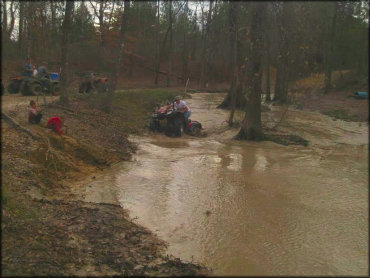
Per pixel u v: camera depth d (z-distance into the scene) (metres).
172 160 9.62
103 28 27.00
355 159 8.31
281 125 15.10
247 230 5.36
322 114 14.57
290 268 4.12
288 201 6.43
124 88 26.78
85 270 4.33
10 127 9.16
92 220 5.74
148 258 4.68
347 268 4.09
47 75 16.91
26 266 4.18
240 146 11.57
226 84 35.75
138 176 8.20
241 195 6.84
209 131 14.22
